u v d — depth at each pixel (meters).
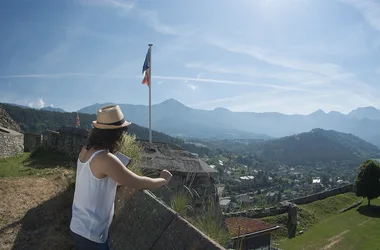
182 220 2.87
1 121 21.17
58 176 7.18
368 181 31.38
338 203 31.98
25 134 21.20
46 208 4.82
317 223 24.75
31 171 8.32
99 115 2.24
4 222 4.32
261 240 10.45
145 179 2.26
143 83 15.29
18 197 5.39
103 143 2.21
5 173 7.78
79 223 2.25
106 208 2.28
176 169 7.19
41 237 3.99
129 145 5.29
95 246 2.25
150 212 3.20
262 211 22.80
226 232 4.05
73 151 11.69
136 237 3.09
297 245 18.66
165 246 2.74
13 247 3.73
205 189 7.30
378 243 19.28
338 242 19.66
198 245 2.50
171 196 6.14
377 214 28.45
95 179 2.17
